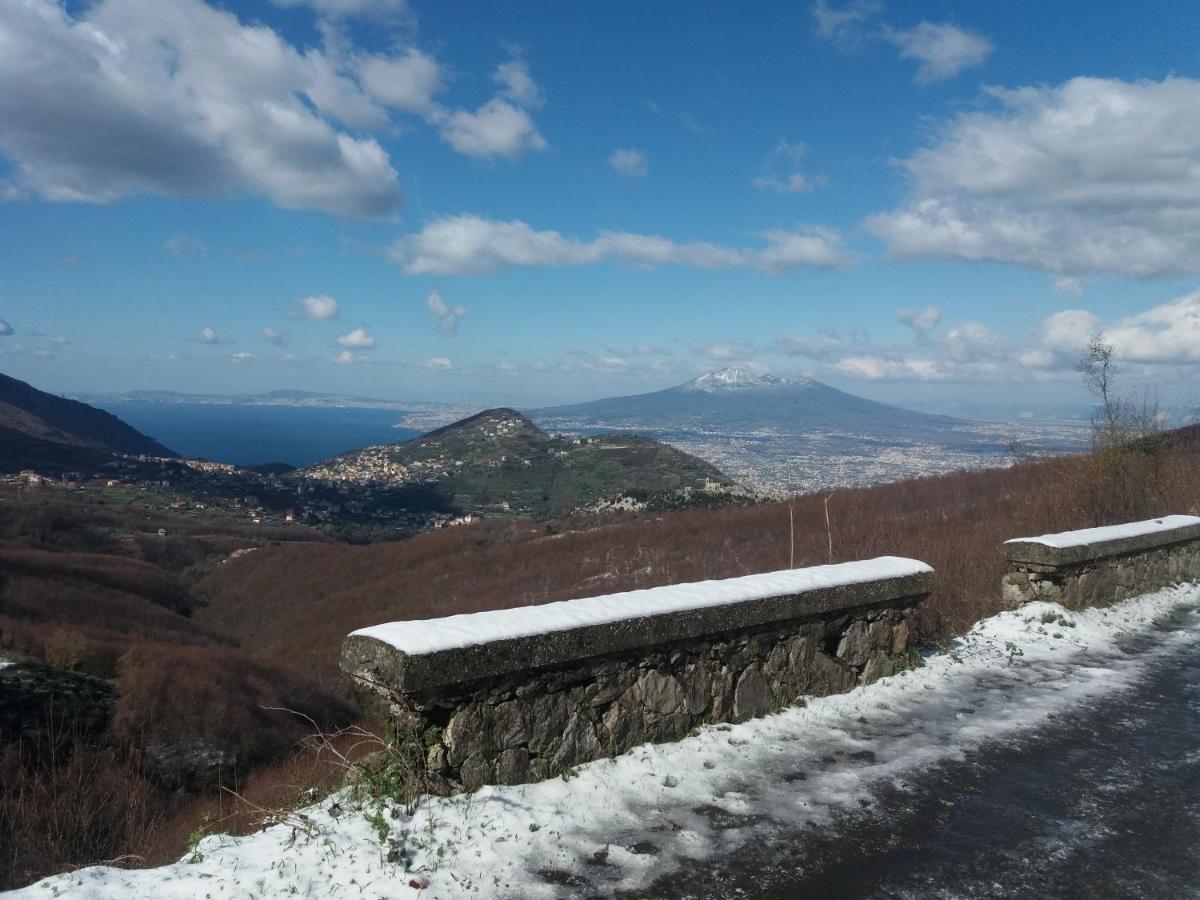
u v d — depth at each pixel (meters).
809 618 5.38
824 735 4.95
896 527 15.48
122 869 2.90
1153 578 9.69
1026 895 3.24
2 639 18.39
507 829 3.46
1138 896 3.27
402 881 2.98
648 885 3.17
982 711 5.53
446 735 3.66
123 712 14.27
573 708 4.11
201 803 6.82
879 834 3.72
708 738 4.63
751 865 3.38
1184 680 6.44
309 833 3.22
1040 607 7.99
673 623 4.43
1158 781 4.46
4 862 5.31
